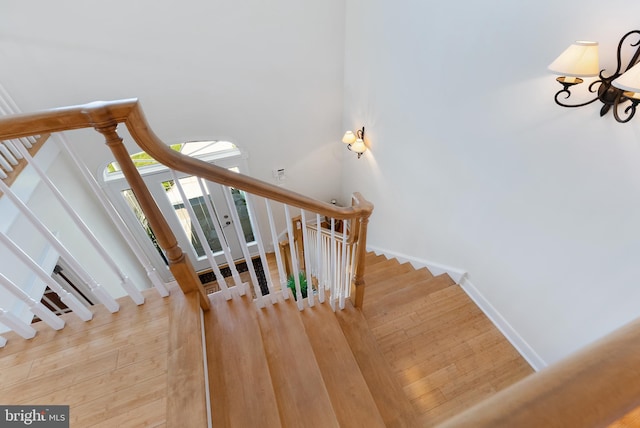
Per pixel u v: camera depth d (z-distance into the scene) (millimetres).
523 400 271
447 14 1745
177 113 2842
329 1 2715
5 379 944
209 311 1305
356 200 1487
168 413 871
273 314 1448
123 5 2207
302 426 1072
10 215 1666
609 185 1190
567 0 1156
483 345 1902
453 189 2152
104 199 961
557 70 1072
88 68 2367
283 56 2904
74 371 967
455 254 2348
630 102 1064
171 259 1128
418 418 1372
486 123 1711
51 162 2357
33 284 1785
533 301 1729
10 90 2246
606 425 260
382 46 2451
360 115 3176
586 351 303
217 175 966
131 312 1156
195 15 2418
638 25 965
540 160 1456
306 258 1445
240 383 1076
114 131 800
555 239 1493
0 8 1971
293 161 3793
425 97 2145
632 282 1195
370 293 2488
